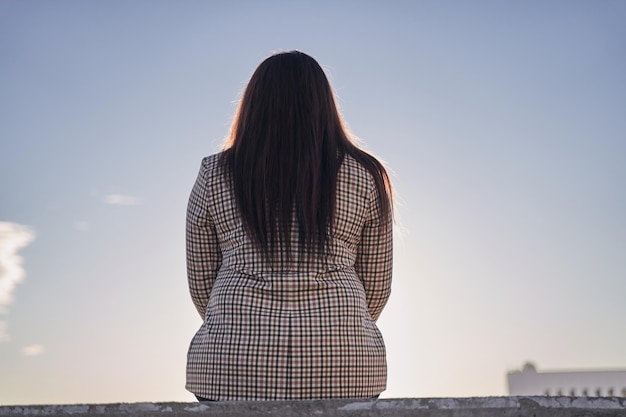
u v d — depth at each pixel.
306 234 2.58
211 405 2.12
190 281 2.84
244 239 2.62
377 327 2.73
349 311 2.57
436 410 2.11
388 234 2.80
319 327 2.52
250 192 2.62
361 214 2.72
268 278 2.56
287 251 2.58
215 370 2.51
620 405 2.07
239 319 2.52
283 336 2.50
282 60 2.77
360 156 2.79
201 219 2.75
